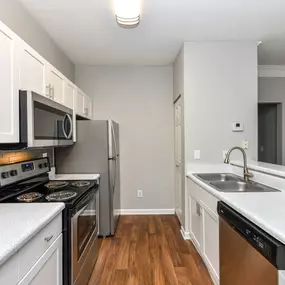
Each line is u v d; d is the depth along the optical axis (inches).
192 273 93.5
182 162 130.3
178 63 139.9
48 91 89.9
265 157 211.0
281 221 49.3
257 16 97.5
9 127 62.1
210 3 87.4
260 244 47.9
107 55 142.2
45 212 58.2
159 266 98.7
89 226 89.7
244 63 123.8
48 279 56.1
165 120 165.2
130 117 165.0
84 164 127.8
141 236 128.5
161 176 165.6
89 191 91.7
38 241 50.7
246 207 59.1
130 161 165.3
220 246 70.7
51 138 84.1
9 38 62.6
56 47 125.7
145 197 165.6
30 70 75.1
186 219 124.6
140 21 100.4
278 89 179.5
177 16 96.7
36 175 94.6
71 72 154.6
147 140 165.3
